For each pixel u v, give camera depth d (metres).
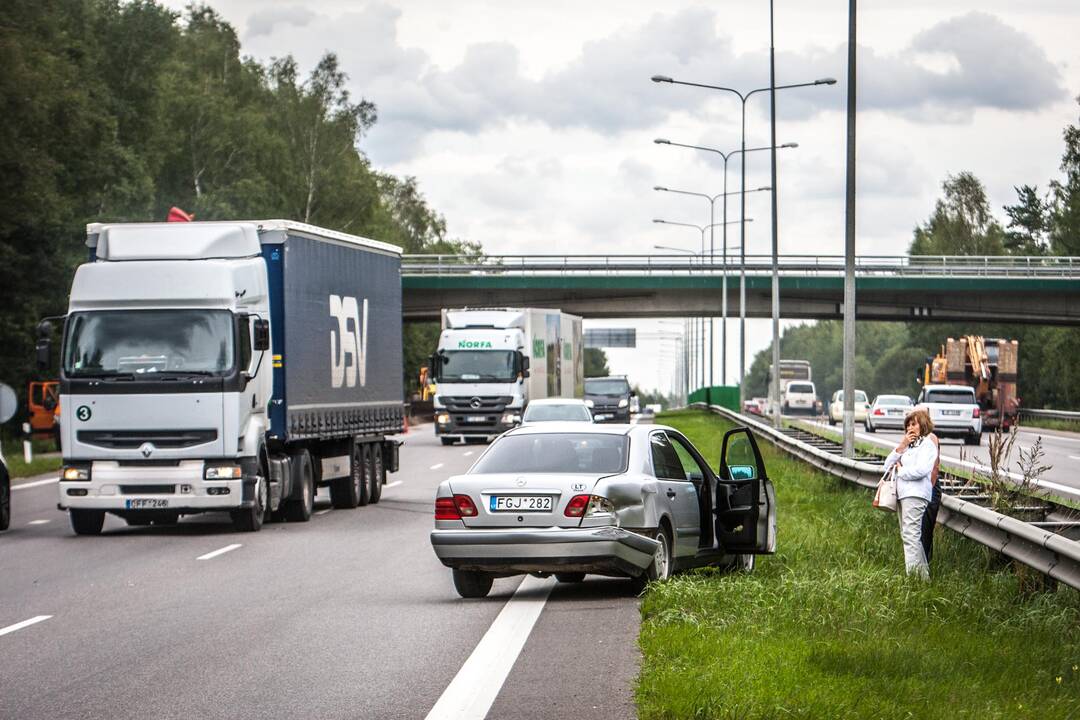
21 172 121.94
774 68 116.56
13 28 120.19
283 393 53.91
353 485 62.78
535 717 19.67
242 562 41.53
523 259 190.75
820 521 47.16
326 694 21.81
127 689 22.50
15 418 130.50
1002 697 20.39
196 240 52.25
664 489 33.00
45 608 32.12
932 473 32.84
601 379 161.88
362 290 64.25
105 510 49.97
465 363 118.31
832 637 25.08
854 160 66.31
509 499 31.39
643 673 22.05
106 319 50.44
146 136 164.00
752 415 153.75
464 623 28.97
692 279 191.38
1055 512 37.03
